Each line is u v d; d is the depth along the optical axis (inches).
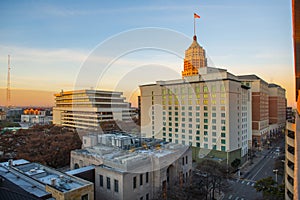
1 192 508.7
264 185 987.9
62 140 1638.8
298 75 644.7
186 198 846.5
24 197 508.1
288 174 779.4
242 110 1785.2
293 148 776.3
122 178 746.2
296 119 679.7
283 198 882.1
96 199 852.6
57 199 614.5
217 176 1058.7
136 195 788.0
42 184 690.2
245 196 1133.7
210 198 1077.1
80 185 699.4
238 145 1657.2
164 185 840.9
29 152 1485.0
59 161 1451.8
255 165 1758.1
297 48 547.5
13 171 803.4
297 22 489.7
